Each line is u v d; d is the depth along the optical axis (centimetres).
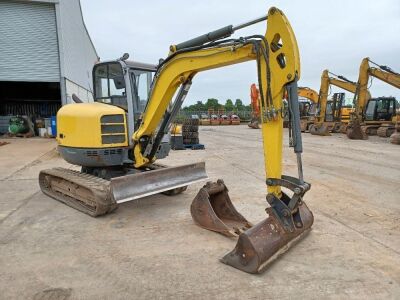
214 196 465
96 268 336
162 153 579
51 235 423
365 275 318
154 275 321
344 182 700
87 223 467
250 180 727
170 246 387
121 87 550
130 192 461
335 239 401
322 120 2000
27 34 1688
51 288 300
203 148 1330
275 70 326
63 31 1752
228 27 377
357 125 1716
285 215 340
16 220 480
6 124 1850
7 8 1648
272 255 334
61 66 1736
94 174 599
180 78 456
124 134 540
